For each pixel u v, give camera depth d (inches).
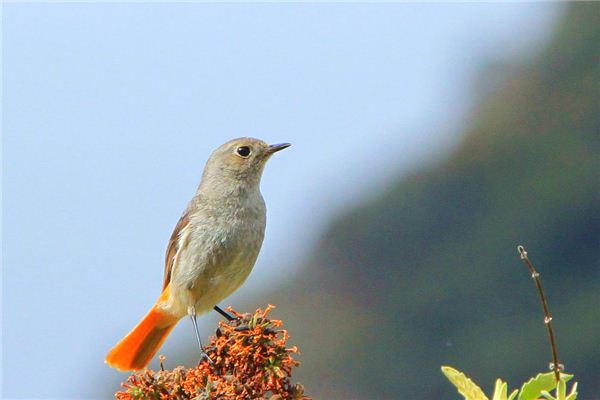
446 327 1067.9
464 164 1181.1
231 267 335.3
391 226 1148.5
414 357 1051.3
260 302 1078.4
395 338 1056.8
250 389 233.8
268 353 236.4
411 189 1170.0
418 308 1084.5
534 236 1106.7
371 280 1107.9
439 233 1140.5
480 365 1034.1
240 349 236.4
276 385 234.8
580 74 1251.8
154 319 338.6
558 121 1205.1
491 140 1200.8
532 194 1139.3
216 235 331.9
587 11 1286.9
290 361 237.9
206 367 239.8
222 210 334.3
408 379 1031.6
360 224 1155.9
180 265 334.0
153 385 236.8
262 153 340.5
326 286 1105.4
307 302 1084.5
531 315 1061.1
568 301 1066.1
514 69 1309.1
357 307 1081.4
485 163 1177.4
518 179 1156.5
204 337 836.6
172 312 338.0
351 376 1031.0
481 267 1100.5
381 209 1163.3
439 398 1026.7
